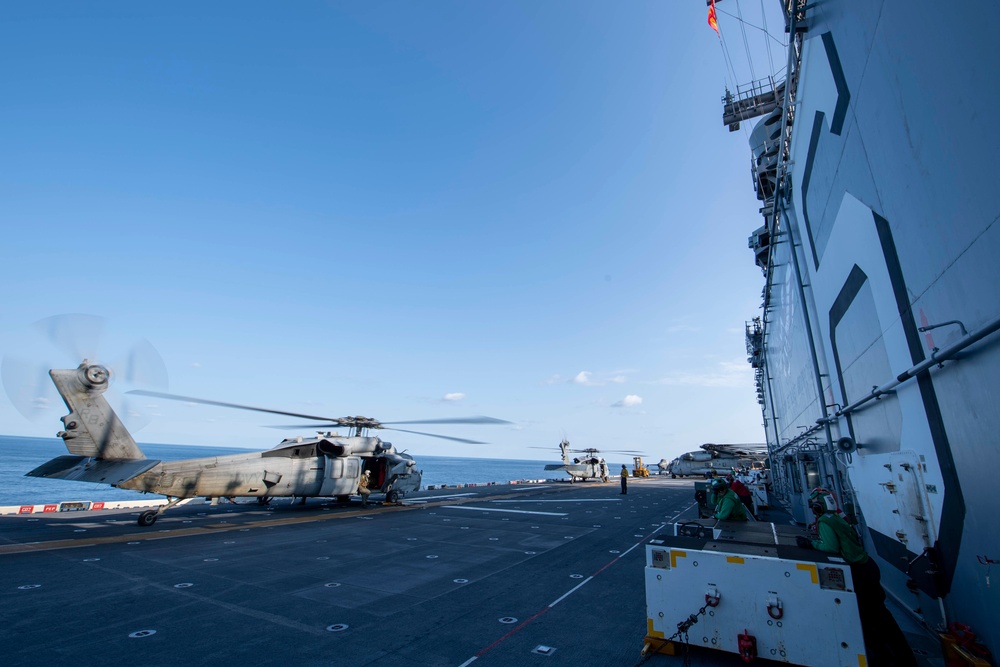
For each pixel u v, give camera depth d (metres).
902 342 5.52
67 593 6.83
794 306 12.13
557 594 7.33
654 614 5.06
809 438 12.27
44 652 4.93
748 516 7.25
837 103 6.67
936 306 4.55
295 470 16.33
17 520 13.19
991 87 3.36
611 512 18.50
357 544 11.08
